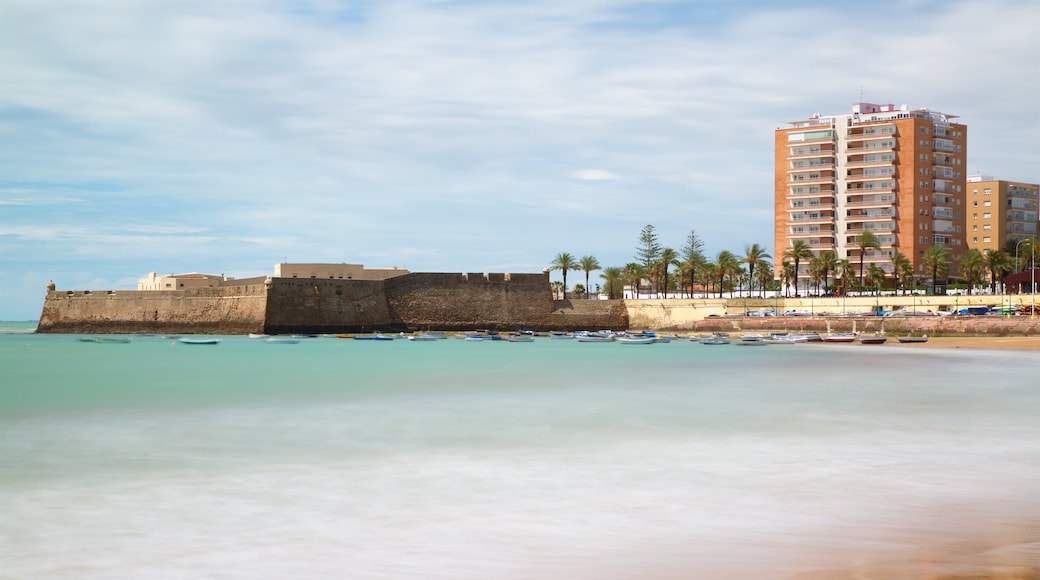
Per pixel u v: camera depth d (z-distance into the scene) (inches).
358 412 1717.5
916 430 1424.7
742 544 749.3
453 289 5905.5
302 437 1378.0
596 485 1001.5
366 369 3009.4
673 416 1630.2
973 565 670.5
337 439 1354.6
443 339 5477.4
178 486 1007.6
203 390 2202.3
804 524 816.3
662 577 661.9
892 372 2785.4
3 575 690.2
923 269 6599.4
